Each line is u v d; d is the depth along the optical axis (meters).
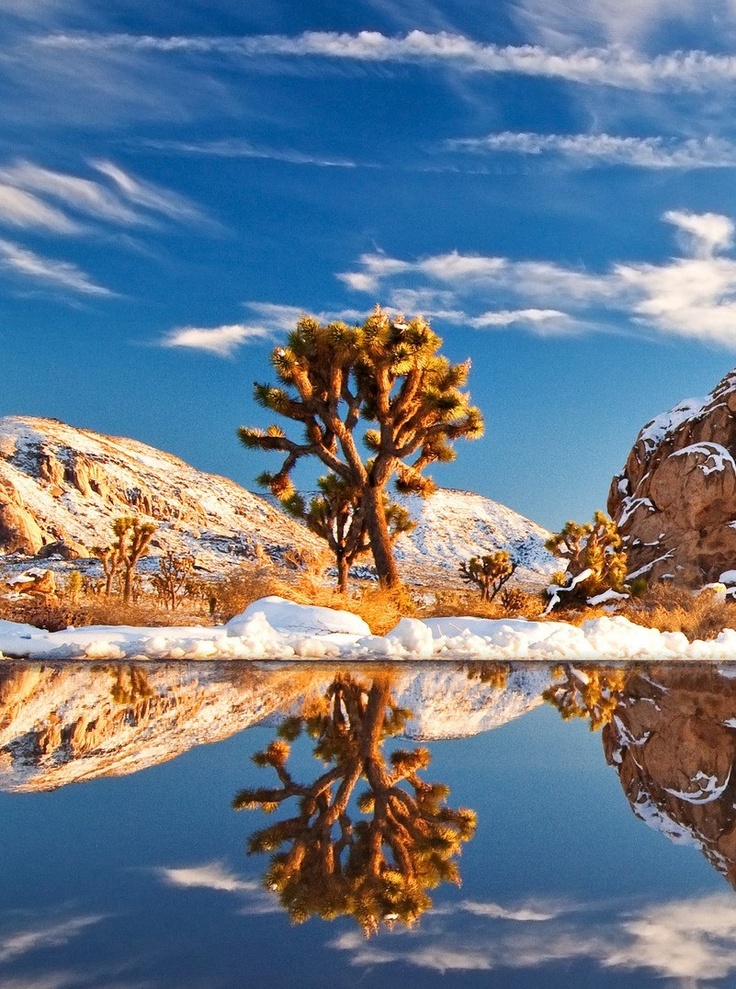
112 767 3.69
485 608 19.72
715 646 14.57
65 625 14.56
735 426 36.91
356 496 19.30
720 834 2.74
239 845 2.50
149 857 2.36
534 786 3.47
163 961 1.63
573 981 1.55
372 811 2.97
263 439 19.27
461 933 1.81
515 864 2.37
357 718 5.60
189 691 7.06
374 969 1.60
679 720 5.71
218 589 17.30
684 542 35.03
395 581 18.59
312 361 18.58
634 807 3.11
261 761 3.92
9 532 137.38
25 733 4.68
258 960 1.63
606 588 24.33
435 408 18.33
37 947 1.69
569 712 6.14
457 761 4.03
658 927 1.87
